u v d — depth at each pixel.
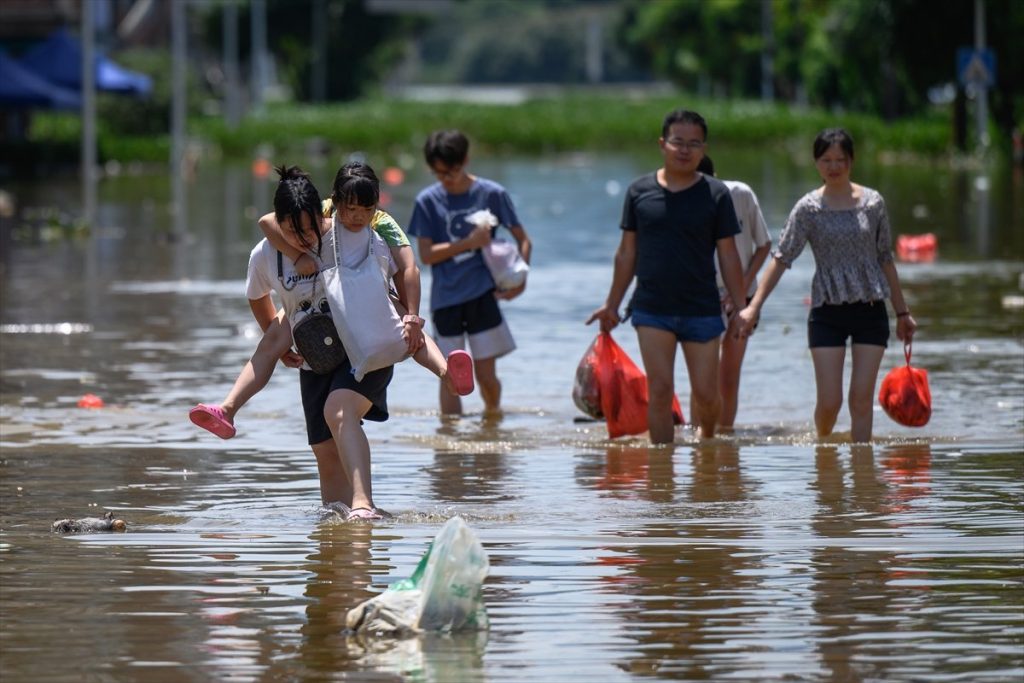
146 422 29.17
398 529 20.53
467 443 27.23
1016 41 120.69
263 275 21.11
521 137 181.25
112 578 18.25
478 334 30.70
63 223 76.31
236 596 17.52
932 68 125.38
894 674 14.88
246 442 27.23
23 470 24.80
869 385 26.86
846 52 167.12
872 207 26.69
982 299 45.84
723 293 28.91
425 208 30.75
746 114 186.62
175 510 21.92
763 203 88.00
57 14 138.25
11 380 33.97
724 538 19.92
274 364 21.48
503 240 30.81
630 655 15.45
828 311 27.00
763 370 34.72
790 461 25.22
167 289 51.69
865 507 21.67
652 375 26.84
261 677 14.99
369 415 21.64
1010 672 14.92
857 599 17.17
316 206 20.59
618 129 187.25
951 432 27.66
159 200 100.19
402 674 15.02
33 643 15.97
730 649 15.59
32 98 120.88
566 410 30.84
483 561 16.41
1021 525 20.52
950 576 18.02
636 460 25.52
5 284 53.22
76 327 42.38
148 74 175.12
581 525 20.73
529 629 16.27
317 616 16.80
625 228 27.28
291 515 21.52
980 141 123.62
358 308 20.55
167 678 14.98
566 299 47.69
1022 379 32.88
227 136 173.62
